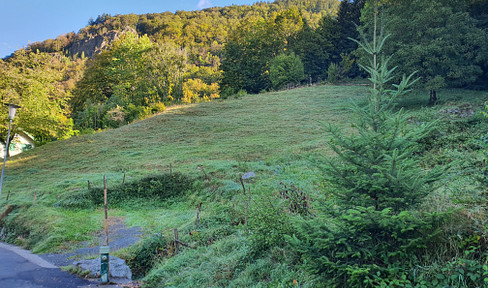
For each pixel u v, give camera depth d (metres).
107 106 59.66
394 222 4.87
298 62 63.06
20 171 29.80
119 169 26.81
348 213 5.26
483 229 5.11
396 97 5.73
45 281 8.55
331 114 36.97
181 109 48.12
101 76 73.69
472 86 37.81
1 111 35.97
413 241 4.79
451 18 29.78
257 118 40.00
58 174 27.61
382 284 4.71
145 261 10.89
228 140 32.25
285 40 82.00
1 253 12.05
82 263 9.70
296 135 30.92
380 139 5.27
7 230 17.66
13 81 37.94
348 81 58.62
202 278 7.96
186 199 19.81
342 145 5.66
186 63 70.56
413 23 30.23
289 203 9.72
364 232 5.21
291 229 8.02
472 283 4.64
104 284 8.38
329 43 71.88
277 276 6.79
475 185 6.68
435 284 4.70
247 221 9.48
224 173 21.61
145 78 65.81
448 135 14.95
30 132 41.69
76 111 74.00
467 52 31.30
